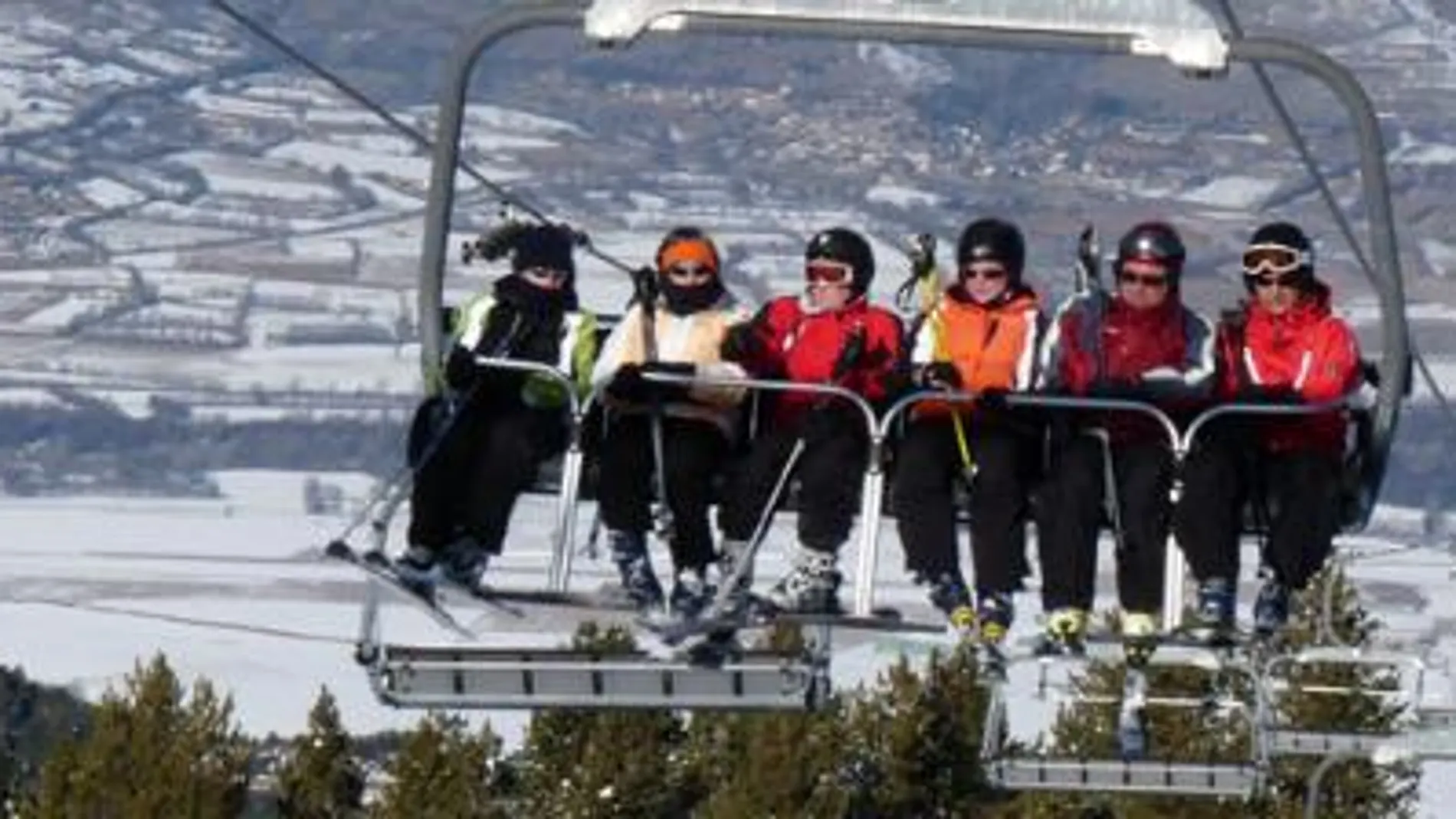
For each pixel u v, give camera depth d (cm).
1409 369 2203
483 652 2064
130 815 5403
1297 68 2116
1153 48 2048
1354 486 2270
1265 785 2855
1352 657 3306
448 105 2159
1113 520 2216
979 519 2195
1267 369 2256
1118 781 2703
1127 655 2239
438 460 2222
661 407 2217
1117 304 2248
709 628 2092
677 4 2072
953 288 2253
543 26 2117
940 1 2034
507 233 2252
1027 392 2202
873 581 2139
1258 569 2295
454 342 2253
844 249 2233
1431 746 3189
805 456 2203
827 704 2117
